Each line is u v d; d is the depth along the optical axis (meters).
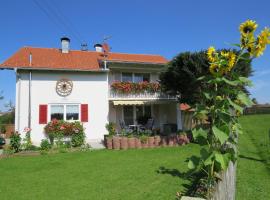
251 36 4.33
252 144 15.62
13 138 17.06
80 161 12.83
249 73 13.99
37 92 20.31
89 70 21.22
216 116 4.59
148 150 15.78
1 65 19.58
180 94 19.58
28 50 24.06
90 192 7.74
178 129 23.81
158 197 6.97
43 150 16.56
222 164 4.21
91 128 21.44
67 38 25.38
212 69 4.62
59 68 20.38
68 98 21.08
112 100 22.67
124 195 7.31
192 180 7.01
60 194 7.70
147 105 25.47
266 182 7.93
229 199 4.28
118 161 12.39
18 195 7.76
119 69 23.84
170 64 18.77
